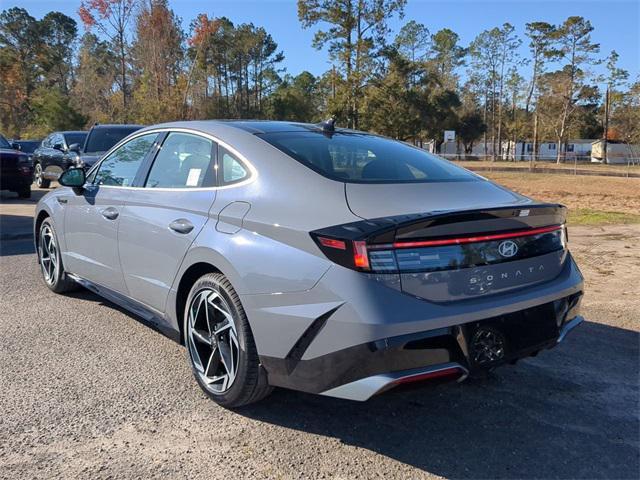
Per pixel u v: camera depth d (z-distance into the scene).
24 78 77.69
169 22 55.50
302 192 3.07
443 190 3.26
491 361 2.91
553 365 4.18
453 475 2.78
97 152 12.68
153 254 3.81
